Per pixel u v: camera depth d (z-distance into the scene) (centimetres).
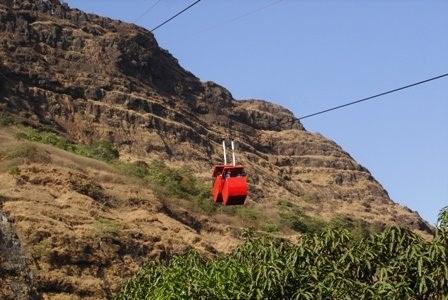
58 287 3728
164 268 1662
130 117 11225
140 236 4728
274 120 16350
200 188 7731
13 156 5434
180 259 1733
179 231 5322
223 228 6431
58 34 11831
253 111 16025
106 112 11012
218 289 1362
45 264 3809
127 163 8312
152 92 12631
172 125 11812
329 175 14738
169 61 14650
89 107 10888
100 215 4856
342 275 1408
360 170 15938
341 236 1538
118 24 13662
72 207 4759
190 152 11562
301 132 16175
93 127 10544
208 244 5294
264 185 12162
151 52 13475
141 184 6359
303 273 1420
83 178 5369
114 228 4553
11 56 10538
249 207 8375
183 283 1403
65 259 3953
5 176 4891
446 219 1406
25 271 3631
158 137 11212
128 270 4278
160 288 1441
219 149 12681
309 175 14638
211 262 1562
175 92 13725
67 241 4066
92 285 3900
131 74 12538
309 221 8700
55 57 11412
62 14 12581
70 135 10038
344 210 13188
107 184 5847
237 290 1359
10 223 4012
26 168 5103
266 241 1591
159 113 12019
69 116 10438
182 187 7456
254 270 1398
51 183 5050
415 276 1359
